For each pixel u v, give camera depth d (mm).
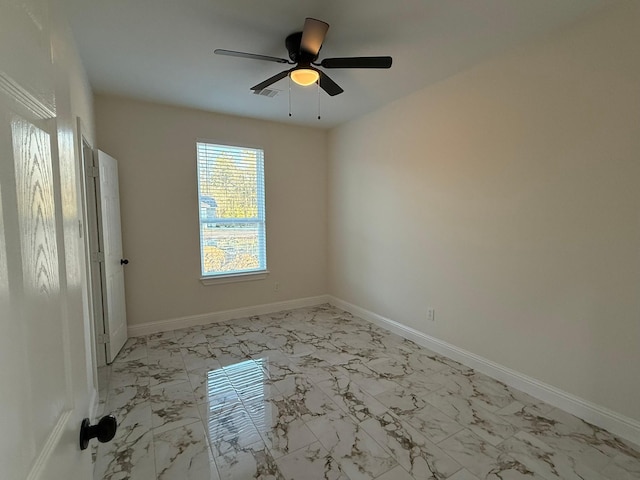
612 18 1870
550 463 1714
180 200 3672
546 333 2266
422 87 3068
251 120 4047
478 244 2684
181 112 3615
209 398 2312
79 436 686
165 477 1625
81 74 2400
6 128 423
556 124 2148
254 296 4230
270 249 4309
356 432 1952
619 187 1893
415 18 2002
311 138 4508
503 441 1879
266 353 3061
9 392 403
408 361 2896
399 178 3449
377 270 3824
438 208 3023
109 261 2877
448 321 2977
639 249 1833
